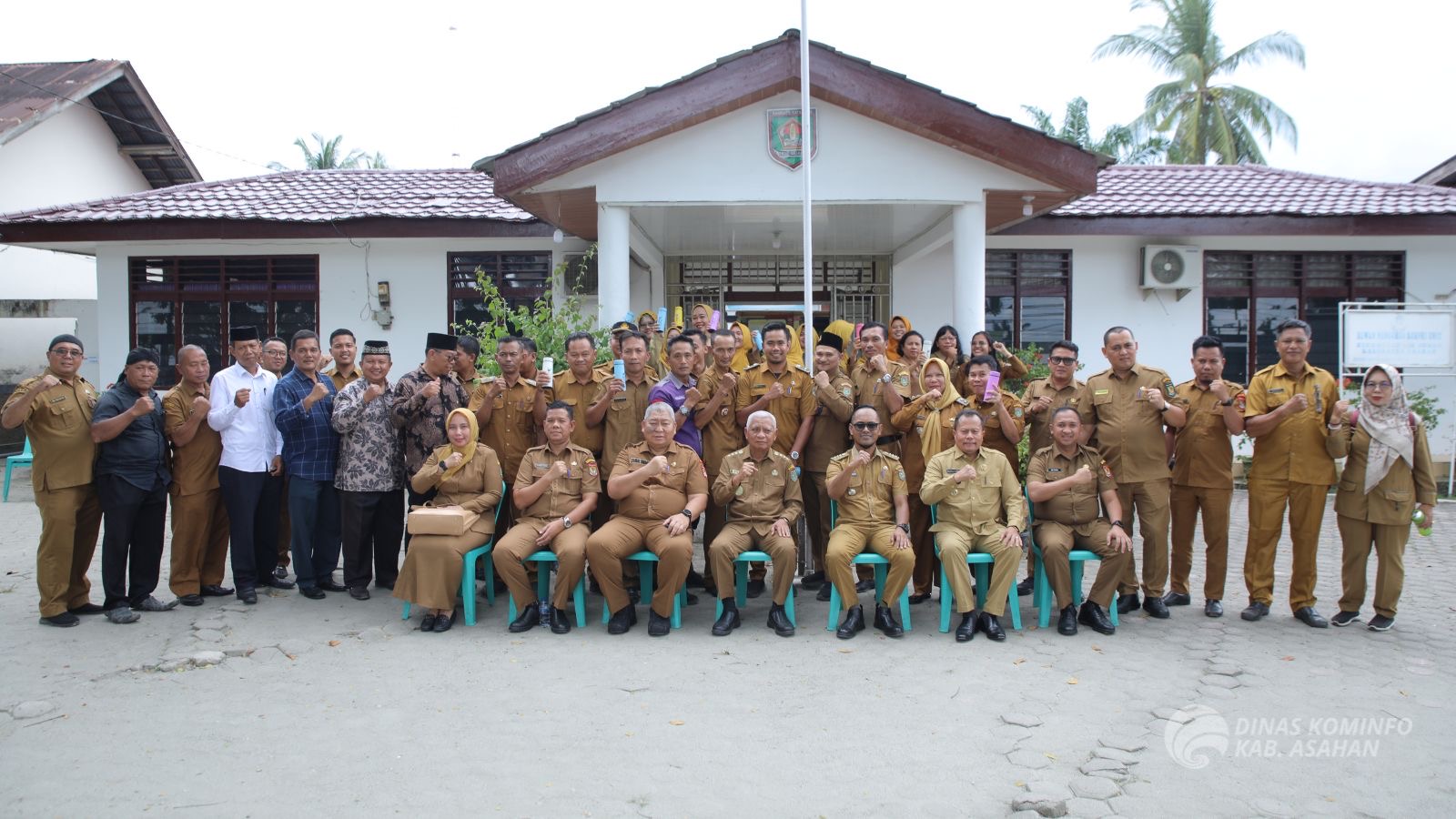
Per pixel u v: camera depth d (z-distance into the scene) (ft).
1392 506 17.19
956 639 16.88
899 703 13.56
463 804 10.42
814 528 20.71
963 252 27.48
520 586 17.33
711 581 19.49
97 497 17.83
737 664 15.37
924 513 19.34
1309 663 15.43
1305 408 17.62
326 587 19.93
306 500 19.10
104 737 12.25
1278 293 36.96
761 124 27.12
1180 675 14.83
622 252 27.53
